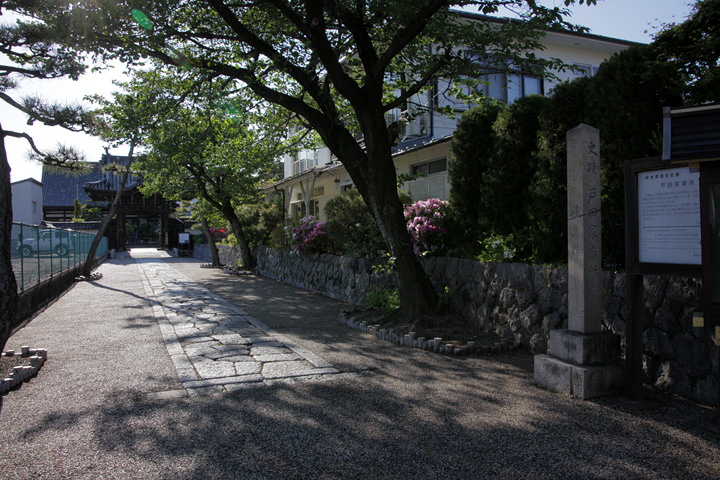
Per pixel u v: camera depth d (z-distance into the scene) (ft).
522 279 19.63
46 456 10.12
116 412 12.64
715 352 12.56
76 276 55.83
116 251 135.44
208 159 55.31
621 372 13.89
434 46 38.55
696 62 15.96
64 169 27.76
